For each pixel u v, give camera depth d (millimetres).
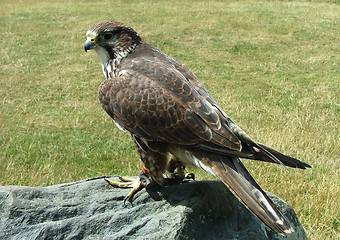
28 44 4125
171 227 1038
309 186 1691
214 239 1063
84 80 3211
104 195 1135
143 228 1056
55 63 3598
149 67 1121
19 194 1110
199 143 1045
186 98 1068
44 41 4223
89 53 3902
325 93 2908
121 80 1114
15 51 3914
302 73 3402
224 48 3988
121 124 1112
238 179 1003
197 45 4062
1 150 2076
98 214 1095
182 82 1089
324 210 1573
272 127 2217
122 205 1113
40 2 5891
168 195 1117
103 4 5773
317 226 1490
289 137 2084
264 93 2936
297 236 1149
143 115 1076
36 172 1850
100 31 1202
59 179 1792
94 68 3496
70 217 1089
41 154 2053
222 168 1022
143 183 1126
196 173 1730
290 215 1149
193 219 1060
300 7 5590
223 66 3547
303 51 3936
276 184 1684
